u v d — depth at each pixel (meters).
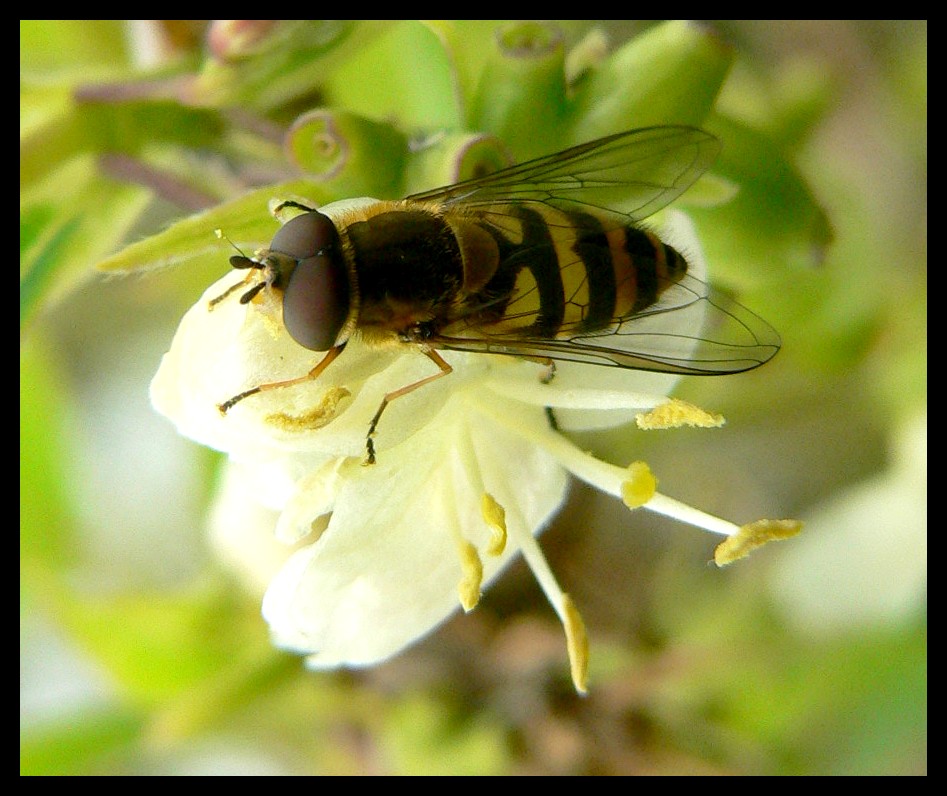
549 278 0.08
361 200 0.08
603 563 0.10
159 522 0.11
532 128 0.09
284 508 0.08
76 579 0.10
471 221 0.08
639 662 0.10
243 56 0.09
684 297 0.09
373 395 0.08
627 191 0.09
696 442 0.10
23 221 0.09
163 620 0.10
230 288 0.08
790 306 0.10
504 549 0.09
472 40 0.09
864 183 0.11
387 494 0.09
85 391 0.11
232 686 0.10
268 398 0.08
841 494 0.11
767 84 0.10
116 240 0.09
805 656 0.10
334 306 0.08
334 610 0.09
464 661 0.10
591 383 0.09
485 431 0.09
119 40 0.10
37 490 0.10
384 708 0.10
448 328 0.08
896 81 0.11
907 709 0.10
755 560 0.10
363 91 0.09
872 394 0.10
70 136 0.09
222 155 0.09
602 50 0.09
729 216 0.09
